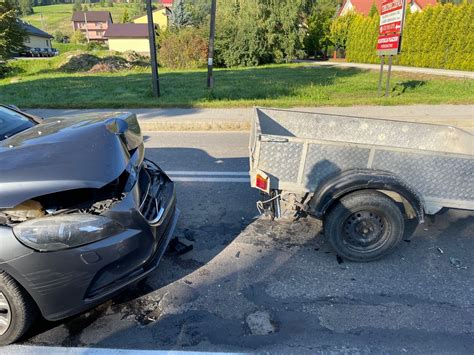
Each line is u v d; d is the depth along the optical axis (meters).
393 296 2.88
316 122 4.67
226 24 30.14
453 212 4.24
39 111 10.05
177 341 2.44
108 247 2.38
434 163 3.15
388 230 3.23
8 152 2.65
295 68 26.06
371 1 45.22
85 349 2.37
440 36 22.19
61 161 2.52
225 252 3.47
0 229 2.18
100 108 10.36
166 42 31.03
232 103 10.38
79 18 99.00
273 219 3.66
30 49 52.19
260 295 2.89
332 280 3.07
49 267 2.22
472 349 2.37
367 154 3.21
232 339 2.46
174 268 3.22
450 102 10.26
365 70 22.53
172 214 3.34
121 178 2.75
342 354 2.34
